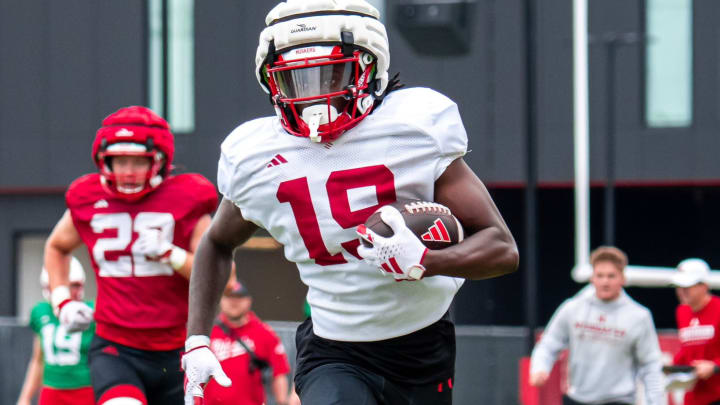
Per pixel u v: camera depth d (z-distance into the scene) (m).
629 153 49.78
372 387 12.02
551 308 57.56
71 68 54.41
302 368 12.56
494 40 50.31
